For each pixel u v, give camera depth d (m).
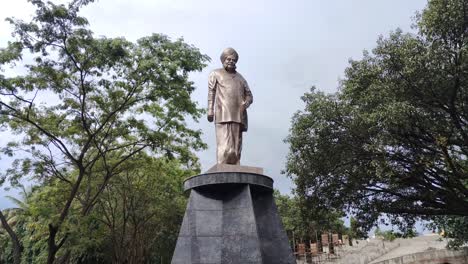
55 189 21.73
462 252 29.66
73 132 19.77
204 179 9.98
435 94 15.61
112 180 26.08
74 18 16.11
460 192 17.75
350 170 18.03
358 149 17.22
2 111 17.52
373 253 40.31
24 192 22.80
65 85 18.14
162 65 17.42
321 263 38.56
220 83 11.21
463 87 15.75
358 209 20.03
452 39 14.97
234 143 10.80
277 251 9.76
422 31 15.45
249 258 9.12
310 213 21.27
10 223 37.03
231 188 10.02
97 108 19.38
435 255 30.47
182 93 18.39
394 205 18.86
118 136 20.27
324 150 17.91
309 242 46.62
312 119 17.86
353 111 16.48
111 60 17.05
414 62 14.88
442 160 17.22
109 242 31.94
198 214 9.80
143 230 32.47
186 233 9.67
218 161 10.76
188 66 17.84
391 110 14.64
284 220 43.75
